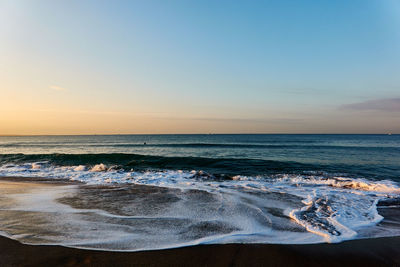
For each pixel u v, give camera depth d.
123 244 3.79
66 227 4.51
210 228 4.51
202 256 3.44
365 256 3.51
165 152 26.25
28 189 7.87
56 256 3.39
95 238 4.01
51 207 5.84
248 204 6.21
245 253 3.54
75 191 7.65
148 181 9.40
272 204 6.22
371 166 13.89
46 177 10.23
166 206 5.99
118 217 5.12
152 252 3.54
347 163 15.37
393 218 5.23
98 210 5.62
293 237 4.13
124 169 12.40
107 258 3.35
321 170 12.48
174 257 3.40
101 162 15.34
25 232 4.25
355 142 52.28
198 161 14.88
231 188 8.17
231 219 5.03
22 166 13.29
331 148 31.45
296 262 3.32
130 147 35.75
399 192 7.59
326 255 3.52
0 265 3.15
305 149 29.42
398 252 3.63
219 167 13.42
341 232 4.33
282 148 31.53
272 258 3.42
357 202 6.43
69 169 12.41
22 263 3.20
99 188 8.12
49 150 30.16
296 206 6.05
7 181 9.34
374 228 4.59
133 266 3.15
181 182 9.23
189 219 5.02
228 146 36.34
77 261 3.26
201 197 6.93
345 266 3.26
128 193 7.41
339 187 8.49
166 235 4.16
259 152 25.56
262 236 4.16
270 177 10.54
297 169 12.76
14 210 5.56
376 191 7.77
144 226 4.60
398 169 12.77
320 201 6.50
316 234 4.26
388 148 30.86
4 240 3.91
